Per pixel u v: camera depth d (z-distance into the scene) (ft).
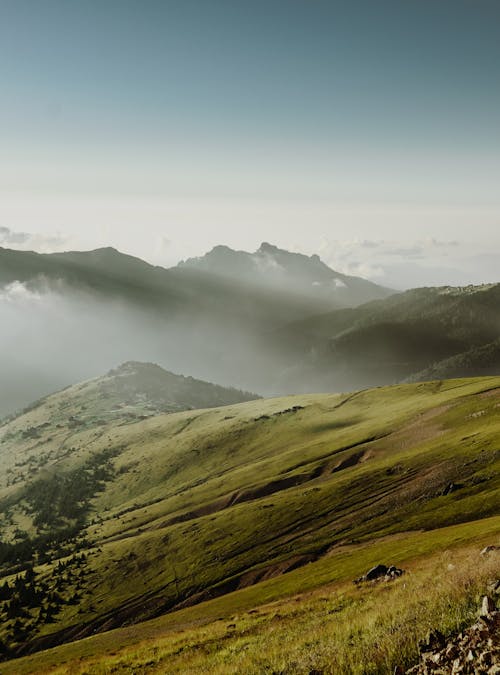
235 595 321.32
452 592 46.96
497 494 333.01
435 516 341.21
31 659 333.62
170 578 480.23
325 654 44.34
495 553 71.87
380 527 385.29
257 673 50.80
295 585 266.77
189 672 74.95
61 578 556.92
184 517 645.92
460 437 539.29
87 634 442.09
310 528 457.27
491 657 28.04
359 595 119.34
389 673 34.45
